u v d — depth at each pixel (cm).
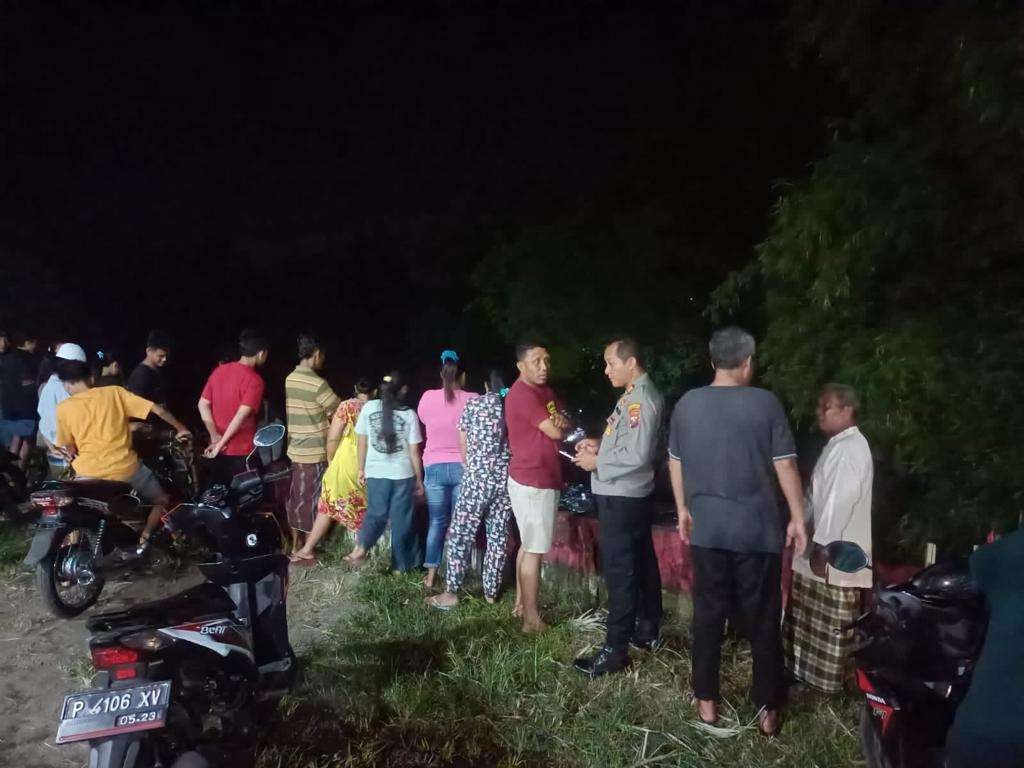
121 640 330
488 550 576
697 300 895
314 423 695
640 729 417
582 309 909
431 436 622
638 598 506
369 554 687
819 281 524
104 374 877
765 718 412
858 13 522
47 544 560
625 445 460
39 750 419
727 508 399
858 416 502
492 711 441
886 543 541
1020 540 223
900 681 302
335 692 461
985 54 453
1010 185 479
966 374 478
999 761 205
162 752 343
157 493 637
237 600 425
